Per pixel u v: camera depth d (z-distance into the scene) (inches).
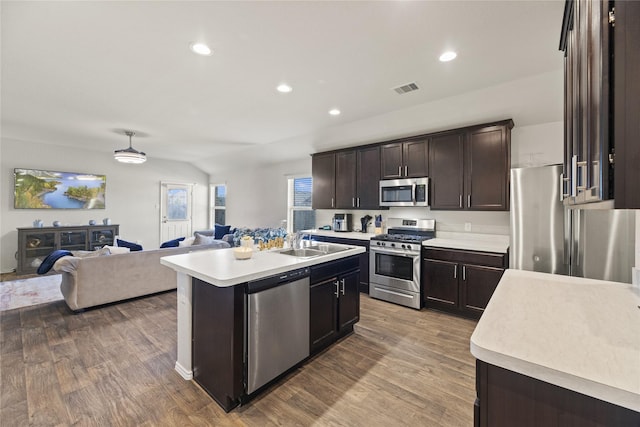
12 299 155.1
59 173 226.7
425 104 128.5
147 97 123.6
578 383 28.5
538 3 66.3
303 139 191.9
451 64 94.7
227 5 67.3
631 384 26.9
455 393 79.1
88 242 233.1
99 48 86.3
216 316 75.8
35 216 218.7
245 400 75.0
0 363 92.2
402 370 90.0
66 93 119.6
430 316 132.5
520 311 45.9
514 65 95.0
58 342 106.4
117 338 109.9
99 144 221.1
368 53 88.2
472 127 134.6
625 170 27.2
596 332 38.0
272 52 87.8
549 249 107.8
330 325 103.0
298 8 68.2
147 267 154.9
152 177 281.7
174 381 84.2
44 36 80.1
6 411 70.8
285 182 243.6
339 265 106.9
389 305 146.9
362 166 175.5
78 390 79.3
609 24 28.5
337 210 206.5
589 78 36.4
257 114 144.9
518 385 33.4
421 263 140.8
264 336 77.9
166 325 121.9
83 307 134.2
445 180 142.6
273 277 80.4
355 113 141.8
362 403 75.2
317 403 75.2
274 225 253.0
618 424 28.5
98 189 247.3
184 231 306.8
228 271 75.9
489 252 122.3
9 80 107.7
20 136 197.5
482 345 35.0
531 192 111.1
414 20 72.6
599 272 94.2
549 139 129.7
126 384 82.4
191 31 77.6
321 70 99.0
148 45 84.4
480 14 70.2
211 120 155.9
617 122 27.6
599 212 95.1
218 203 319.6
